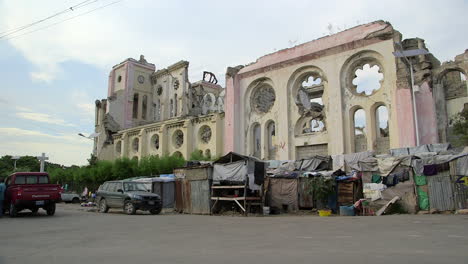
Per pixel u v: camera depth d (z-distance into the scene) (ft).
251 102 103.45
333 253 20.62
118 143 151.23
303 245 24.16
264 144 97.25
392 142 74.95
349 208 58.65
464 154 54.65
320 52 87.97
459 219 41.88
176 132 126.62
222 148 110.93
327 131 85.46
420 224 36.88
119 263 19.16
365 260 18.33
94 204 97.55
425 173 56.54
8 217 54.24
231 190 66.69
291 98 93.97
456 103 71.26
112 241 28.02
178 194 73.82
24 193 54.95
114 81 171.22
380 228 33.99
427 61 73.67
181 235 31.50
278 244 24.91
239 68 107.65
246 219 51.01
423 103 72.79
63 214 61.62
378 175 61.26
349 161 72.74
